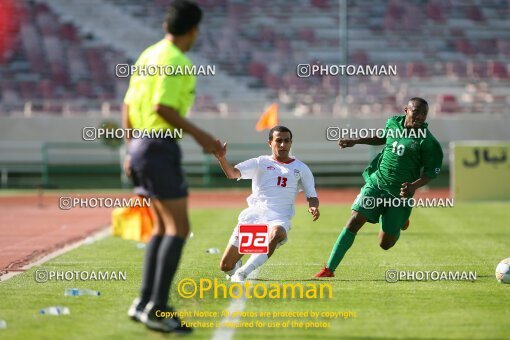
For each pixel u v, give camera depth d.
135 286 34.38
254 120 113.75
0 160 111.56
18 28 135.75
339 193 105.81
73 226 66.25
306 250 48.03
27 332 25.20
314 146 112.56
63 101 124.06
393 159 35.69
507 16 144.50
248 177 34.75
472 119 114.81
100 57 131.12
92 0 142.00
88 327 25.95
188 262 42.41
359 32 138.25
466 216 73.00
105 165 110.69
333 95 124.12
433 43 138.62
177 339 24.42
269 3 142.25
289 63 131.50
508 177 92.81
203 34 136.12
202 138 24.84
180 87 24.84
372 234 56.25
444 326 26.19
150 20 140.00
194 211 80.06
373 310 28.95
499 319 27.31
